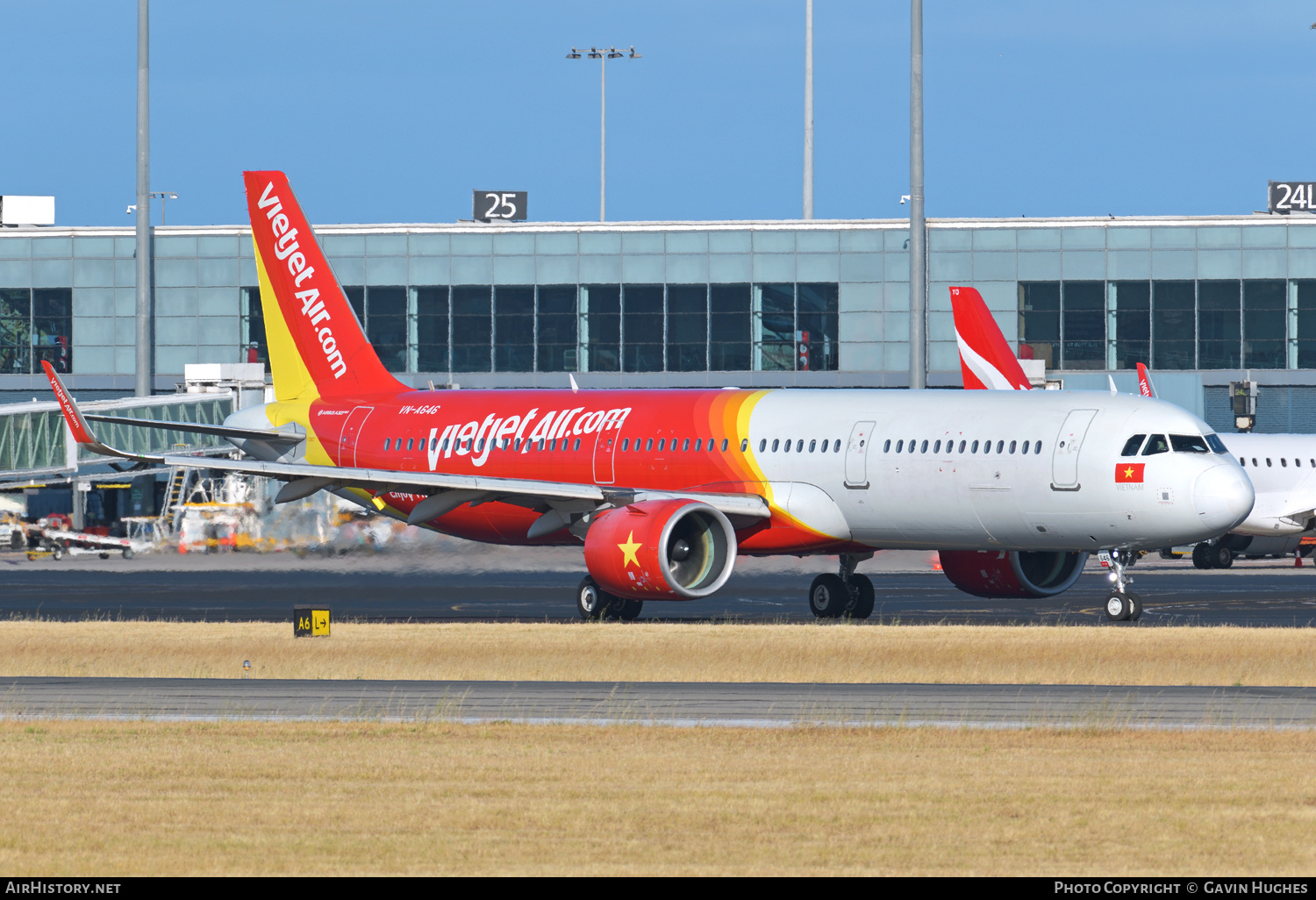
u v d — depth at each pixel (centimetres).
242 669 10700
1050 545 13850
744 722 8094
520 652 11256
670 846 5300
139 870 5003
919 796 6078
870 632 12406
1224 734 7600
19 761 6900
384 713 8475
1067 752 7112
